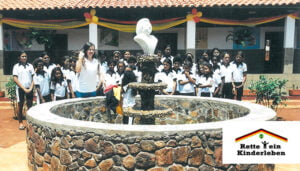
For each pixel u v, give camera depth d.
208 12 12.64
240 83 7.89
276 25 14.22
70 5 11.45
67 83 7.12
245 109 4.88
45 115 4.19
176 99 6.35
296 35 14.27
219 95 7.66
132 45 14.44
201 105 6.04
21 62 6.99
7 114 8.95
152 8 11.40
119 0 12.31
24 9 11.36
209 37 14.32
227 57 7.71
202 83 7.00
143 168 3.30
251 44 14.41
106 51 14.41
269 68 14.50
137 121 6.17
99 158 3.41
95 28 11.82
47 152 3.87
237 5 11.23
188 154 3.34
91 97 5.98
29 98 7.19
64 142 3.62
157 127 3.40
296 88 12.29
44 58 7.44
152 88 4.56
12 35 14.16
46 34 13.60
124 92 5.79
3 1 12.34
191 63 7.15
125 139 3.32
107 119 6.13
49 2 12.16
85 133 3.47
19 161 4.84
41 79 6.83
